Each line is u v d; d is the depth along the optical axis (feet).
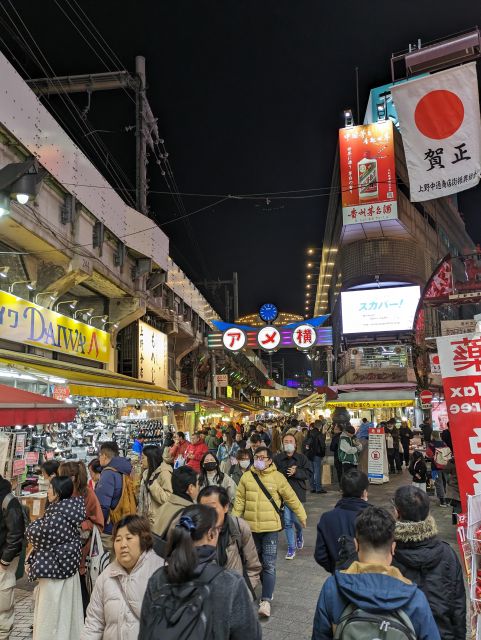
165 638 7.32
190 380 119.55
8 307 40.29
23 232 40.96
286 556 27.78
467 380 16.01
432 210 158.40
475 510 12.82
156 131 71.10
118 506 20.71
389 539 8.36
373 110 188.24
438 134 32.71
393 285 130.93
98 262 53.67
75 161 47.29
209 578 7.91
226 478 23.13
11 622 18.17
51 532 15.06
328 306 221.46
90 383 37.42
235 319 153.38
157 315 83.15
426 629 7.52
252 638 7.86
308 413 183.73
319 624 8.16
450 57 36.88
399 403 74.43
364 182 107.14
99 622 11.24
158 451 25.22
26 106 38.73
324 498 47.50
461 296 53.26
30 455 30.71
